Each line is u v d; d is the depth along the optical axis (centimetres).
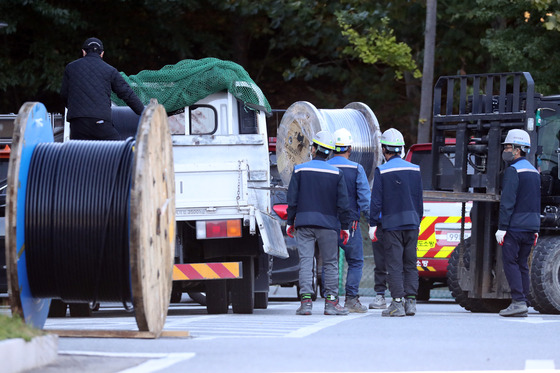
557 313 3472
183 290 3450
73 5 7475
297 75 7306
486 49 6681
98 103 2759
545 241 3472
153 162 2105
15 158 2055
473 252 3512
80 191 2095
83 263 2097
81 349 1972
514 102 3481
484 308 3609
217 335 2314
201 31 8012
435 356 1911
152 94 3353
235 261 3181
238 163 3131
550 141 3616
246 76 3375
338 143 3309
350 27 6419
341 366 1750
